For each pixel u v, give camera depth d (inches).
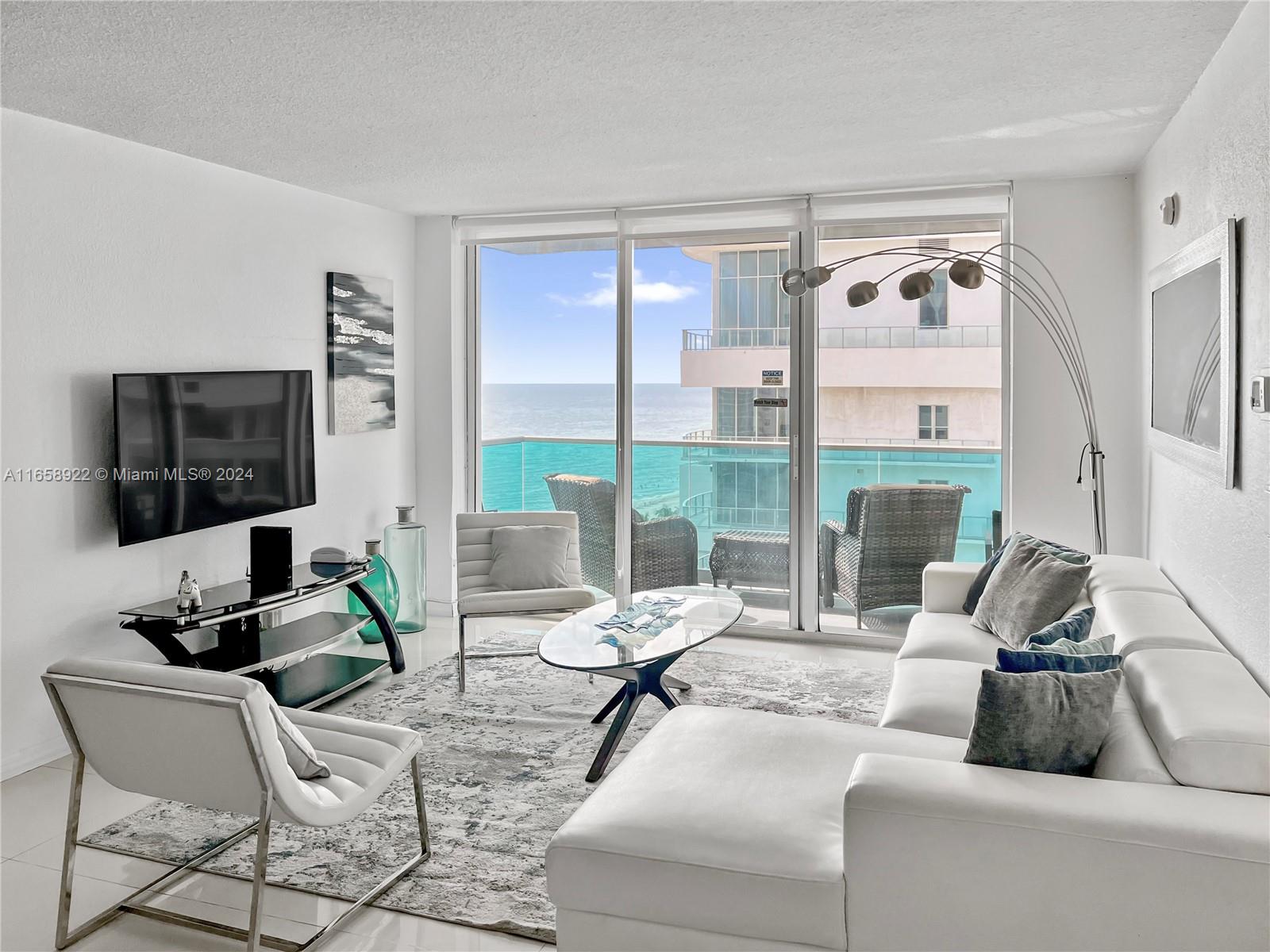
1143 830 73.2
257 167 177.8
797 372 209.9
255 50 115.2
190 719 90.7
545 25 108.0
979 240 198.2
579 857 84.7
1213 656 100.1
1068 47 115.6
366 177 187.0
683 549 223.1
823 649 206.5
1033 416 193.0
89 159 150.7
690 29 109.7
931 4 102.7
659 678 150.6
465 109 140.5
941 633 147.6
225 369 178.7
